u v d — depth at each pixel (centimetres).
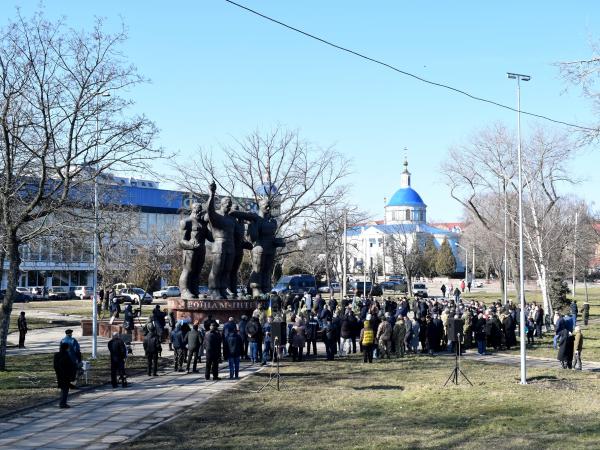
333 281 8256
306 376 2389
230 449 1369
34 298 7581
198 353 2605
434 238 13312
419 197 14925
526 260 5500
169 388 2127
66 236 2558
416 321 3138
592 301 7806
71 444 1427
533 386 2169
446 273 12062
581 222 6819
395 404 1861
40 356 2795
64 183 2356
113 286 5903
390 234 10719
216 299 3506
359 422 1628
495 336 3269
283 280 6444
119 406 1838
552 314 4759
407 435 1484
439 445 1388
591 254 7794
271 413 1744
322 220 5303
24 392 1994
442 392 2052
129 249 6556
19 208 2438
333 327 2850
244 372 2478
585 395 2008
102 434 1517
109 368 2486
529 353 3169
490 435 1482
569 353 2638
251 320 2762
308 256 7162
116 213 3959
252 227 3866
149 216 9044
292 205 4806
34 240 2825
